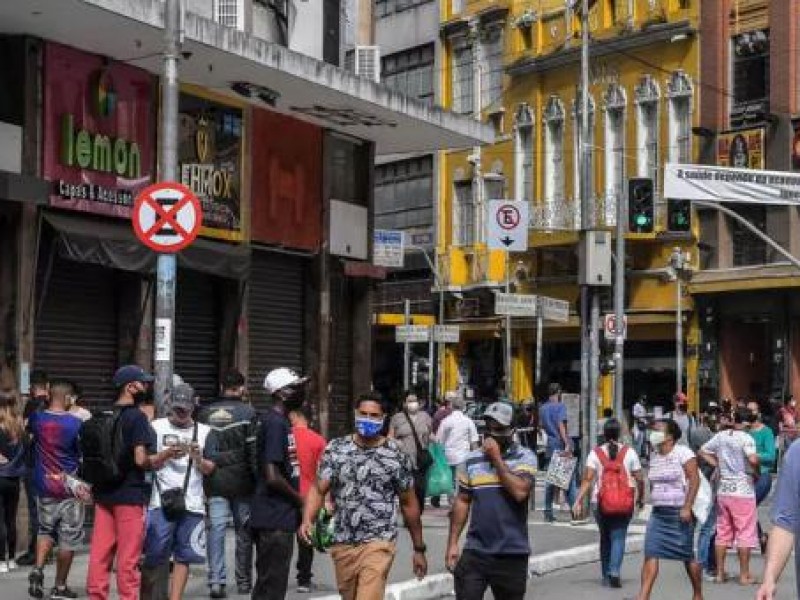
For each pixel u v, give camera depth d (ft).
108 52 85.66
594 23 200.13
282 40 109.50
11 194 75.97
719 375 179.42
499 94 219.00
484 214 220.02
